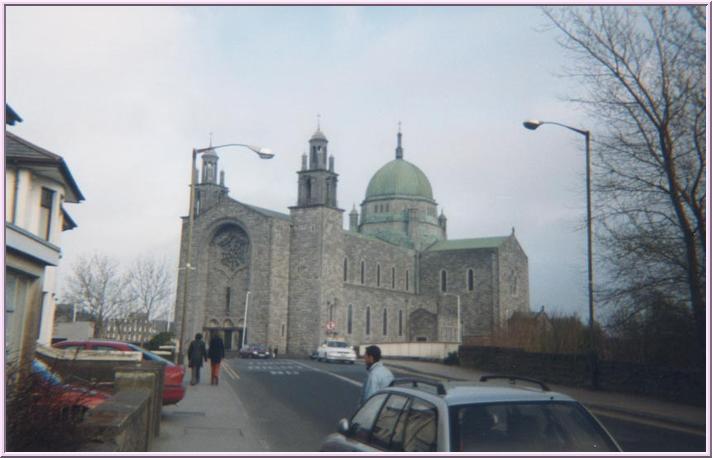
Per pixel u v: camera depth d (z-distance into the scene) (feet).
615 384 81.71
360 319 264.11
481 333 287.28
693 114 69.72
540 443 19.95
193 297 250.37
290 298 245.65
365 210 343.67
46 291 88.58
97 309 226.17
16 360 22.77
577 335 102.12
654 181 74.59
